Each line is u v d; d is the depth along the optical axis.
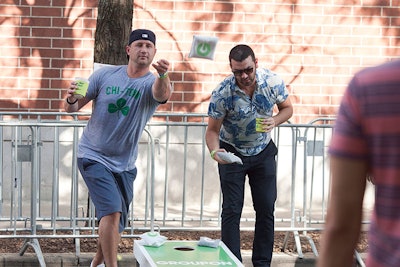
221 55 10.77
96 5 10.60
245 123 6.98
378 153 2.52
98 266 7.02
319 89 10.92
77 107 6.66
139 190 10.73
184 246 6.11
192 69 10.73
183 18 10.69
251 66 6.71
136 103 6.63
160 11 10.66
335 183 2.58
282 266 8.23
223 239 7.14
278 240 8.92
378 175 2.54
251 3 10.77
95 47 8.64
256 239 7.29
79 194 10.73
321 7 10.88
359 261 7.98
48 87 10.59
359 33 10.96
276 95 7.01
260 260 7.26
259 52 10.84
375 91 2.51
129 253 8.16
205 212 10.50
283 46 10.84
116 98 6.62
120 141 6.68
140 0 10.62
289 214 10.20
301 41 10.88
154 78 6.70
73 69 10.60
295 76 10.88
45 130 10.59
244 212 10.66
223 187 7.17
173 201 10.87
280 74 10.87
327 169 10.59
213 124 7.05
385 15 10.98
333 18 10.90
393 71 2.50
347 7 10.92
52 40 10.56
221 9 10.73
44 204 10.65
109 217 6.57
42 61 10.56
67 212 10.34
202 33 10.73
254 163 7.14
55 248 8.36
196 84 10.75
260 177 7.20
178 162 10.82
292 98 10.90
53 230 8.19
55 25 10.55
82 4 10.59
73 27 10.59
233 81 6.93
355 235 2.61
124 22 8.58
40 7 10.52
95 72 6.76
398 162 2.50
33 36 10.53
